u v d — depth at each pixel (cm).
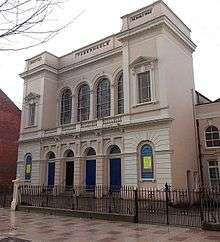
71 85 3064
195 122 2466
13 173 3509
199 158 2375
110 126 2366
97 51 2873
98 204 1783
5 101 3609
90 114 2798
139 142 2172
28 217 1567
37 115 3052
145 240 981
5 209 1917
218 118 2366
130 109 2291
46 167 2881
